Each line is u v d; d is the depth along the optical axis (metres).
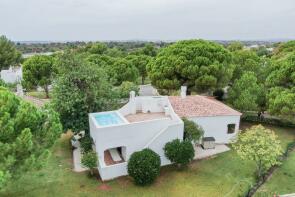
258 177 19.14
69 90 23.00
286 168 20.72
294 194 16.84
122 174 19.42
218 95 37.59
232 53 40.22
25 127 13.67
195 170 20.30
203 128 24.19
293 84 28.34
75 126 22.88
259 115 31.50
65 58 24.14
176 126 20.22
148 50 86.00
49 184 18.16
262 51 88.44
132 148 19.84
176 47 36.38
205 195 17.22
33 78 42.28
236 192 17.48
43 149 14.85
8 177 12.15
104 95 25.06
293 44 66.56
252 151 17.83
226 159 22.06
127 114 24.50
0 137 12.34
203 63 33.06
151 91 48.28
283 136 27.38
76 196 16.88
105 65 48.75
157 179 19.02
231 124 25.31
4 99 13.11
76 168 20.56
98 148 18.75
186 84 35.44
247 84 30.14
